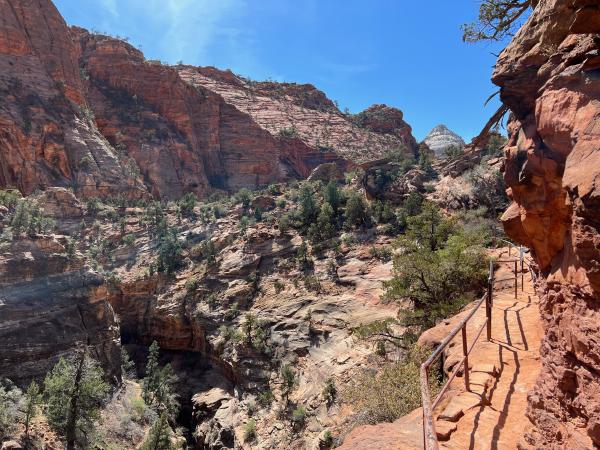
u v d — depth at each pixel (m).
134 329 76.56
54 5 129.50
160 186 136.88
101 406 43.59
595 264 3.99
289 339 52.94
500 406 7.52
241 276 70.69
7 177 95.75
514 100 6.25
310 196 80.81
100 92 148.00
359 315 50.34
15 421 34.94
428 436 4.09
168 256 80.81
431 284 21.78
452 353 10.99
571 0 5.18
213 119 170.00
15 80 109.19
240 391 51.53
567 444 4.75
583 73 4.62
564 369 4.98
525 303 14.39
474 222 53.59
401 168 85.06
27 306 53.16
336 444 15.40
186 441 47.47
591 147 4.16
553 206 5.27
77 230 90.19
